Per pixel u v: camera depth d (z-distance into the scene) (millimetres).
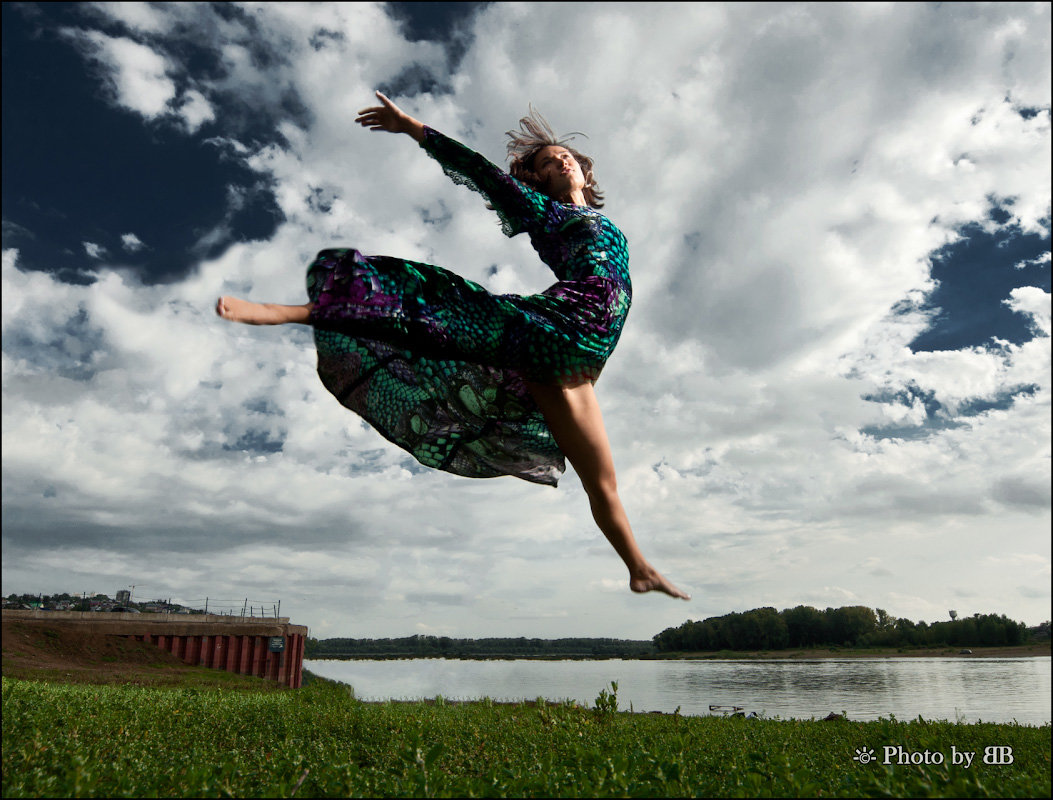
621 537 2551
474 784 2646
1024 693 31906
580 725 6195
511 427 3264
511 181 3016
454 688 34469
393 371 3059
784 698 29688
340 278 2250
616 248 2924
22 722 4438
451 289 2479
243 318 2023
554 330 2514
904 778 2984
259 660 28250
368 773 3051
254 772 3109
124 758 3412
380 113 3080
